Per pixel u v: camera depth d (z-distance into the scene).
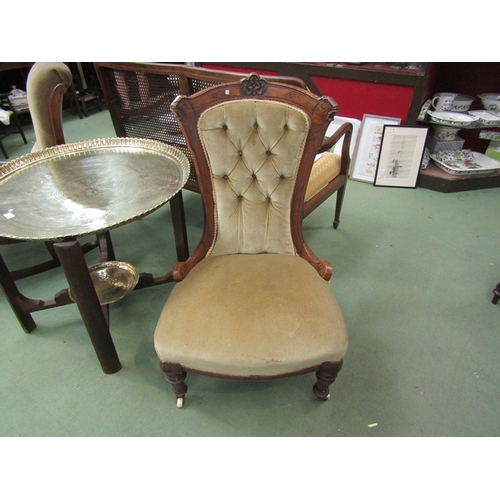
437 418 1.17
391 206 2.31
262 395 1.25
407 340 1.42
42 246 2.03
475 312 1.54
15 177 1.26
